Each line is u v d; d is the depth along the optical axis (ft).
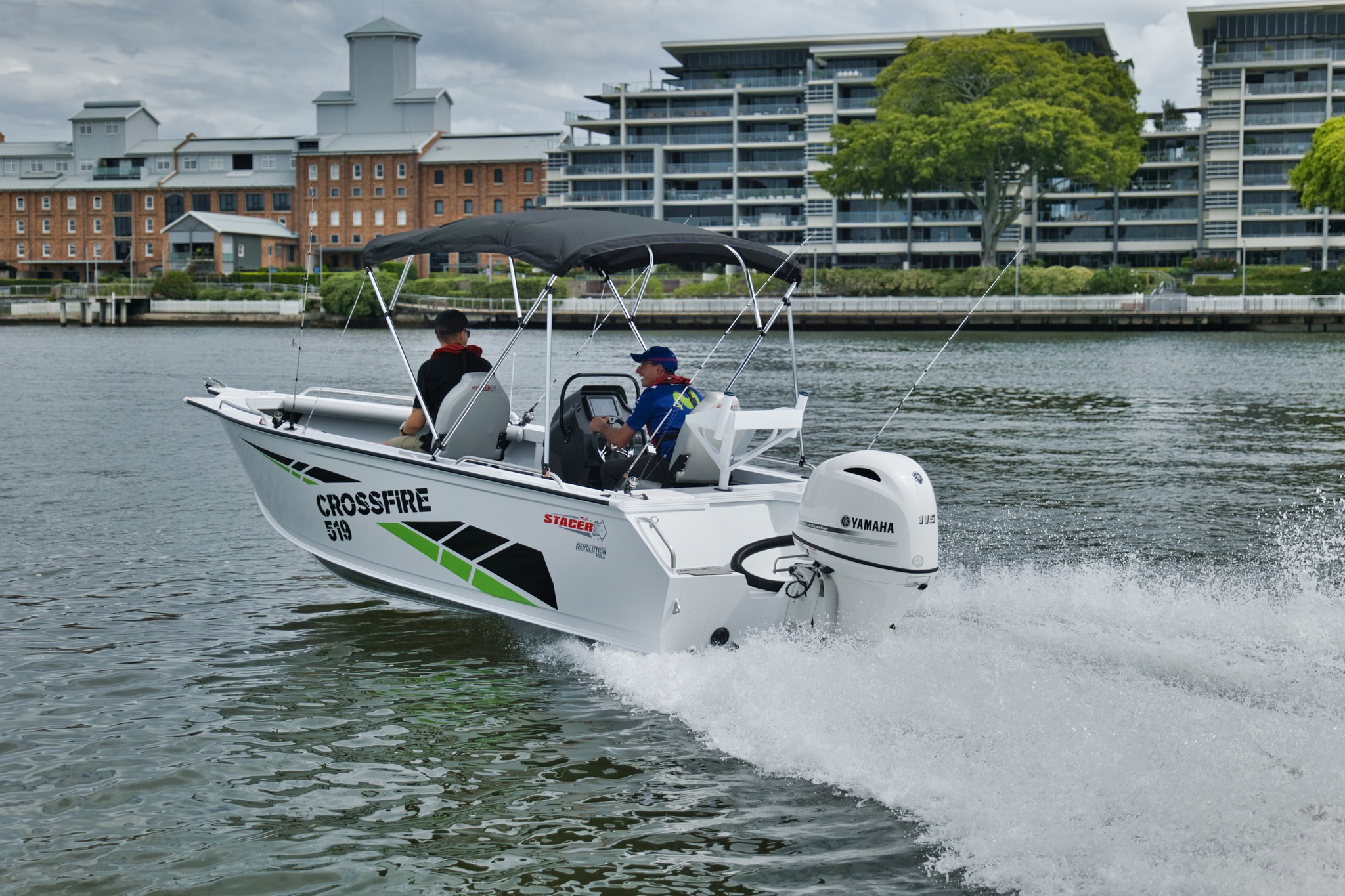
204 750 20.90
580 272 235.81
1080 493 46.50
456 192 352.69
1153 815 16.69
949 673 21.62
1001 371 123.13
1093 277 242.99
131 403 80.84
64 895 16.15
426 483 26.78
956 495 46.09
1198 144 303.07
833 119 313.12
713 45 334.24
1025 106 244.42
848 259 313.73
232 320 278.05
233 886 16.42
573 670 24.75
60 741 21.24
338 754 20.76
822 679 21.09
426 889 16.35
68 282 319.06
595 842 17.51
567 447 27.45
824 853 16.84
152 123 396.57
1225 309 225.97
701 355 149.69
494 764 20.22
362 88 369.71
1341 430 68.18
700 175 324.60
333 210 359.25
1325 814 16.56
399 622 28.50
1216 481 49.37
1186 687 21.76
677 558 23.50
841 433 66.64
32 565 33.86
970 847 16.56
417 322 245.04
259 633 27.66
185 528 38.88
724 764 19.79
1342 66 285.84
